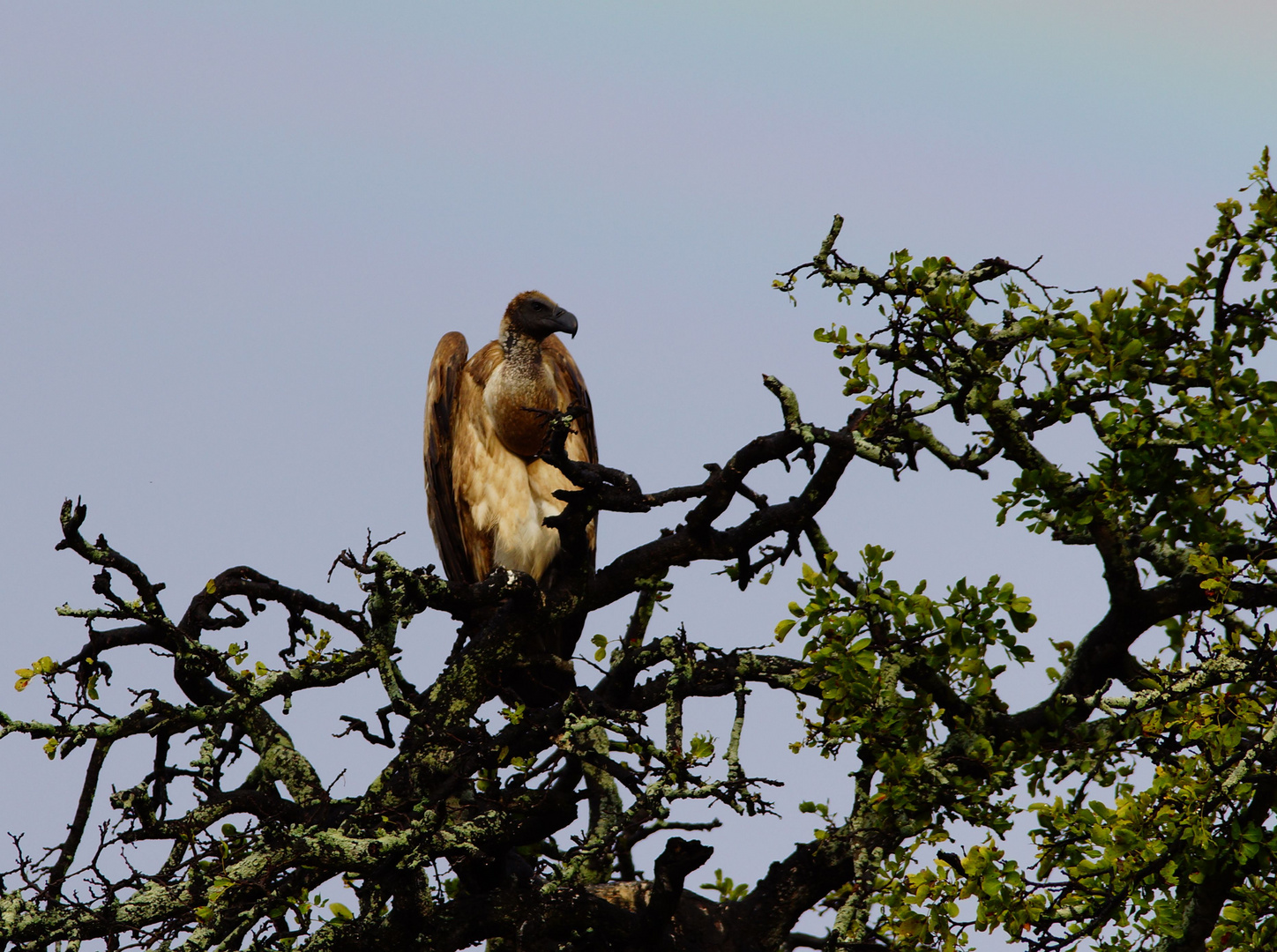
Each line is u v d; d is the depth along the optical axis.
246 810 16.59
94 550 15.84
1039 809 15.61
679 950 17.02
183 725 16.62
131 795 16.67
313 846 15.45
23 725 15.83
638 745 15.18
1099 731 16.52
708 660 17.47
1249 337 17.23
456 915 16.88
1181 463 17.28
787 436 17.38
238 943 15.14
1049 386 17.41
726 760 15.58
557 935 16.80
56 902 15.54
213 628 17.67
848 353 17.30
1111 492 16.98
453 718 18.22
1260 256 16.98
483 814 17.11
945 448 18.75
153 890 16.02
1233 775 15.00
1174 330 17.38
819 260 17.05
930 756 16.38
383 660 16.23
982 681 16.12
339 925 16.66
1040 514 17.59
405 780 16.97
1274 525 16.47
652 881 19.03
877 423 17.39
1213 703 15.20
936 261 16.91
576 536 17.73
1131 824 15.37
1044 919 15.50
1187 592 17.52
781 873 17.98
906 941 15.79
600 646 17.73
